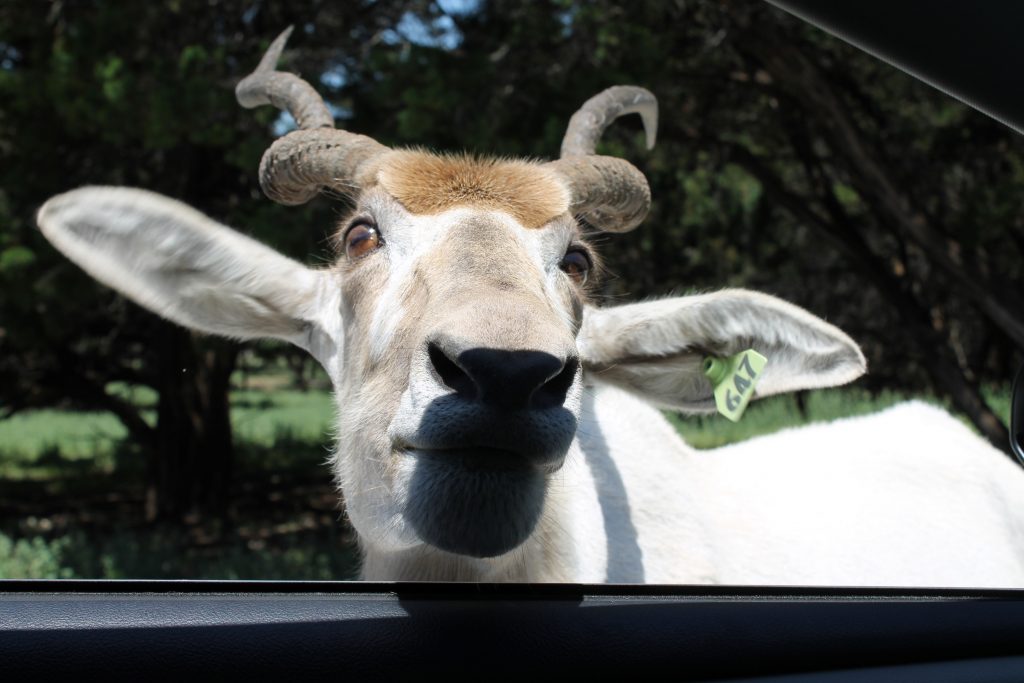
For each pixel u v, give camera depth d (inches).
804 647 21.2
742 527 36.0
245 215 98.8
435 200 26.7
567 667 20.0
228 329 30.9
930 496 39.2
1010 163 119.9
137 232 28.9
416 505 21.2
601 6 86.4
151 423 247.0
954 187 125.1
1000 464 42.0
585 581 30.3
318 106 33.0
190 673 18.5
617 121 97.7
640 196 32.7
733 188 148.1
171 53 89.4
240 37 98.5
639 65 84.5
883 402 149.9
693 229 145.1
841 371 30.4
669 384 32.0
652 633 20.5
